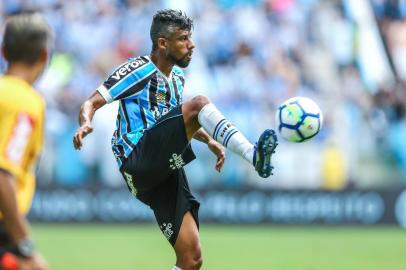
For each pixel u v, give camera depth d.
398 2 59.78
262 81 58.31
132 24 60.66
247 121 57.66
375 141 56.12
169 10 20.55
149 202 20.78
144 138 19.70
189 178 54.59
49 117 56.69
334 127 56.16
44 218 54.22
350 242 45.75
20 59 13.86
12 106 13.30
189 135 19.52
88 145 55.44
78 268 35.19
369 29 59.56
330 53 59.28
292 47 59.47
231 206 53.56
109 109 55.56
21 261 13.35
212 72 58.75
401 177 55.59
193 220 20.50
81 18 60.97
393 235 49.38
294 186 54.34
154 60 20.67
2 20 61.31
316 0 60.25
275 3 60.41
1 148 13.12
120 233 50.25
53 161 55.75
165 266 36.09
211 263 36.56
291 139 19.20
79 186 54.03
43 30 13.94
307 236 48.81
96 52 60.12
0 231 13.55
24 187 13.63
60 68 59.16
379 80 58.75
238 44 59.41
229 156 54.47
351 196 53.00
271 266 35.81
